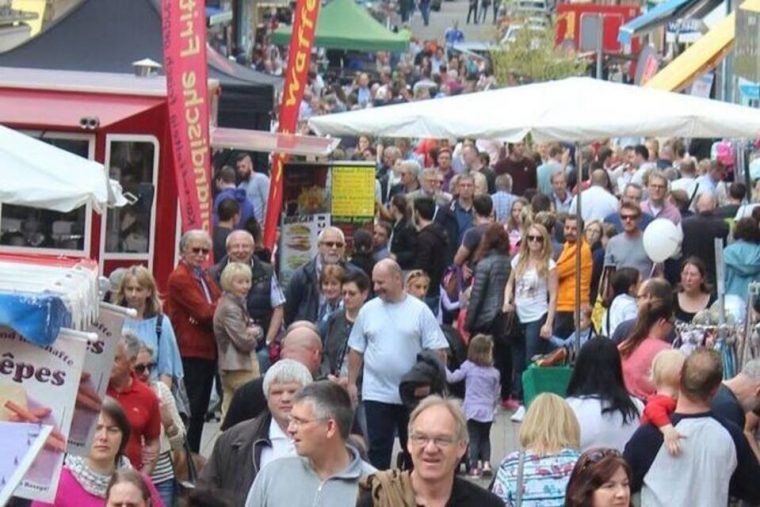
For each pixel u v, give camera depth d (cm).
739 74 3006
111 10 3791
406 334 2186
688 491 1562
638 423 1684
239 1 8069
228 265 2389
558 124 2298
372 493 1249
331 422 1362
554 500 1474
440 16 13475
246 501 1412
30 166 2023
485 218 3188
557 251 3244
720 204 3931
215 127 3541
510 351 2950
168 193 3019
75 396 1154
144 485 1320
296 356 1748
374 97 7850
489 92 2466
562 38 8106
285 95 3378
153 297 2152
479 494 1249
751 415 1773
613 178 4728
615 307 2497
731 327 2144
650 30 6781
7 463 996
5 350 1153
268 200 3262
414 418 1243
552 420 1488
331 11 8206
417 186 4056
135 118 2994
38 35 3778
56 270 1234
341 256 2645
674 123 2292
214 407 2750
